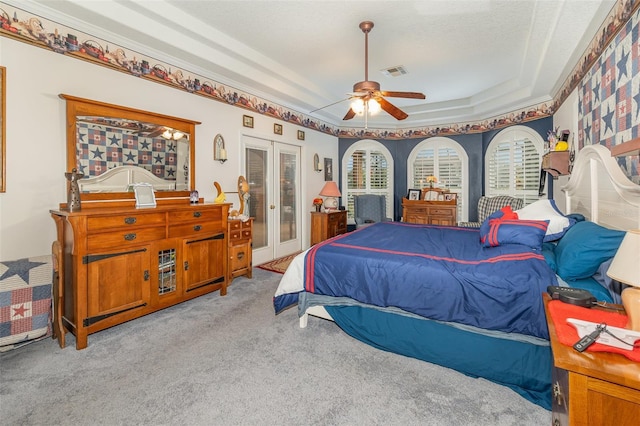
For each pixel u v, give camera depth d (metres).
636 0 1.84
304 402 1.62
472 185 5.71
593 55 2.57
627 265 1.07
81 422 1.48
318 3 2.57
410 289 2.00
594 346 0.94
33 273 2.09
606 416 0.87
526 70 3.62
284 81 4.23
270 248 4.87
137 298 2.47
